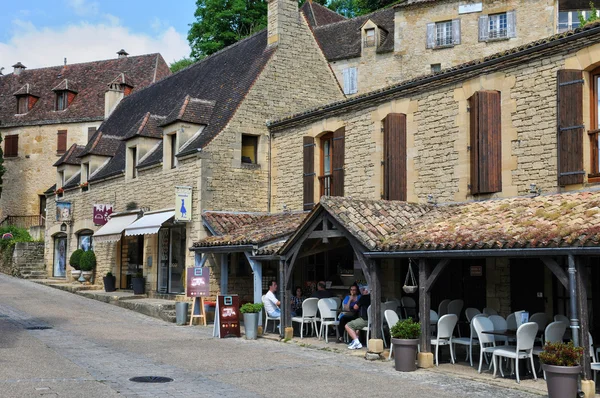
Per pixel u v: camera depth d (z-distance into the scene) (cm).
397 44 3375
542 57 1276
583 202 1077
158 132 2298
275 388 931
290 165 1934
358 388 943
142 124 2277
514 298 1319
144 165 2189
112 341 1364
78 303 2131
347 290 1709
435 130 1478
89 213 2669
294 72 2109
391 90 1569
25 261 3162
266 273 1947
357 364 1152
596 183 1168
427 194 1484
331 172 1791
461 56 3194
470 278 1420
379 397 885
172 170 2030
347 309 1394
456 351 1330
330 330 1583
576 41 1210
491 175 1339
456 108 1433
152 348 1291
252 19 4288
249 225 1823
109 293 2317
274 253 1485
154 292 2161
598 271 1209
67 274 2872
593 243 860
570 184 1201
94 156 2689
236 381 975
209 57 2609
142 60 4447
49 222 3123
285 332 1439
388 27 3544
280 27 2108
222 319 1503
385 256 1165
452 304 1330
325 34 3803
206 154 1897
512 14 3081
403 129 1551
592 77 1209
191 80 2566
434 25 3284
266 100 2034
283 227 1642
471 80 1406
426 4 3303
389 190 1539
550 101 1256
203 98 2273
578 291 890
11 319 1664
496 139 1344
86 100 4266
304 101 2119
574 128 1195
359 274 1675
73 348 1241
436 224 1208
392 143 1545
